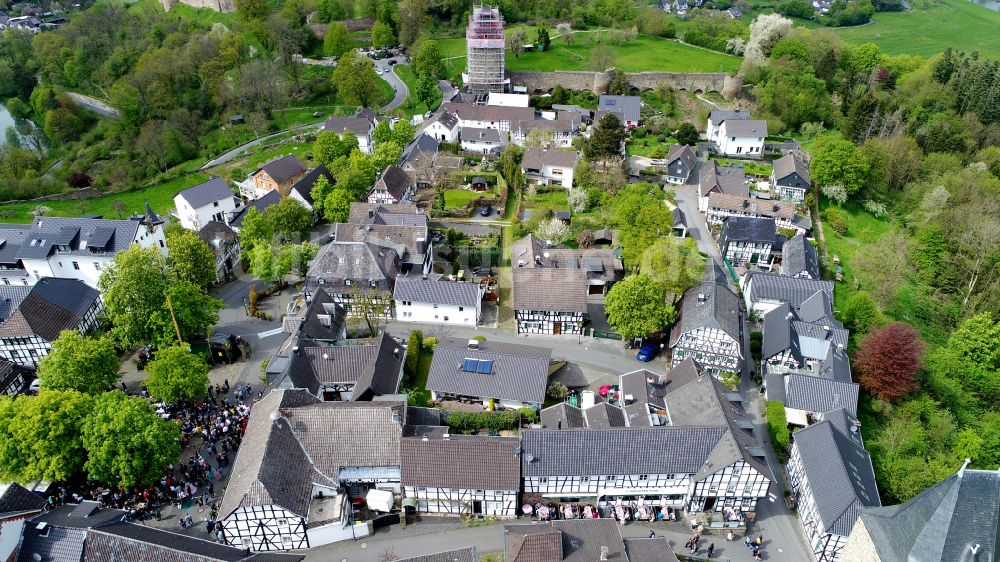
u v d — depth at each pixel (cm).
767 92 17950
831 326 9119
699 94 19788
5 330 8600
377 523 6662
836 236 13075
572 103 19100
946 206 13338
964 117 17038
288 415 6856
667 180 14812
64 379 7512
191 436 7594
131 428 6544
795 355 8725
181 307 8794
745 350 9512
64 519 5856
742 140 16162
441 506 6788
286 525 6253
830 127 18025
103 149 18225
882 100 17000
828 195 13912
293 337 8475
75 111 19750
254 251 10600
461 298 9750
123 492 6800
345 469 6738
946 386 9169
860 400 8806
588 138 16175
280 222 11712
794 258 10988
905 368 8469
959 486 5250
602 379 8762
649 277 9281
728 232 11538
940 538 5231
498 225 12606
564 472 6675
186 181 16075
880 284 11275
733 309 9162
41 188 15838
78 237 10400
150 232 10800
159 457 6550
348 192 12581
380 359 8156
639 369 8962
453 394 8025
